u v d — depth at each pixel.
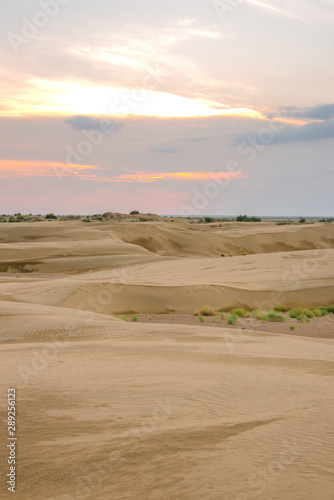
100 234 98.62
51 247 78.56
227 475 5.77
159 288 38.69
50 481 5.69
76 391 10.20
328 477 5.64
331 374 12.12
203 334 20.69
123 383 10.95
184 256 94.19
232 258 61.56
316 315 35.41
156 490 5.42
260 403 9.24
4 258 72.00
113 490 5.44
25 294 37.41
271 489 5.35
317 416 8.27
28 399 9.54
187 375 11.86
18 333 20.75
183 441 7.04
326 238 113.88
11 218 188.62
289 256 59.16
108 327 22.33
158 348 16.47
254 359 14.30
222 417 8.30
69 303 34.56
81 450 6.69
